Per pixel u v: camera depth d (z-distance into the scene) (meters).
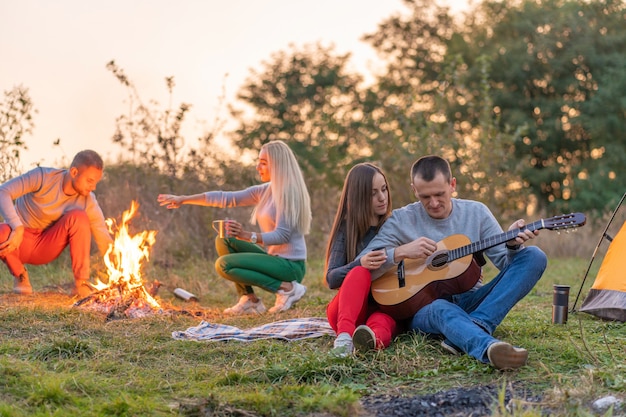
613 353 4.68
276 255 6.68
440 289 4.81
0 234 6.54
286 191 6.57
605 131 21.11
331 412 3.70
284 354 4.76
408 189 12.35
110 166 10.59
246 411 3.70
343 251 5.11
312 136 16.59
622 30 22.88
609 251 6.25
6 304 6.32
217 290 8.12
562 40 22.75
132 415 3.61
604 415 3.53
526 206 13.91
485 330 4.57
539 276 4.74
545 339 5.09
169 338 5.24
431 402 3.82
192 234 10.34
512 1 24.08
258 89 27.62
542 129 22.09
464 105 21.05
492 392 3.93
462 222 4.96
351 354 4.51
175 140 10.46
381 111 24.50
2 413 3.50
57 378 4.02
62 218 6.81
